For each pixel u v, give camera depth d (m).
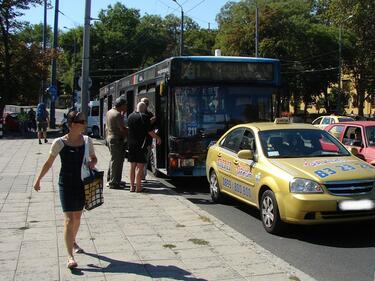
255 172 8.22
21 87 36.56
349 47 53.31
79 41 71.19
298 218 7.14
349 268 6.11
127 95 17.44
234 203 10.17
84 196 5.79
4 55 35.06
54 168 14.23
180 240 6.97
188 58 11.87
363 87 54.00
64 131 32.09
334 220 7.12
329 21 56.56
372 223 8.24
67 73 76.44
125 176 12.92
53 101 39.59
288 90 54.22
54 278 5.46
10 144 22.70
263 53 51.53
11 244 6.72
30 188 10.93
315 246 7.07
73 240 5.85
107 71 70.81
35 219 8.12
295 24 52.66
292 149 8.44
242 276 5.53
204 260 6.09
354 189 7.18
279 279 5.44
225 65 12.09
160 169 12.78
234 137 9.67
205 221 8.09
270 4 54.56
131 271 5.69
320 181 7.14
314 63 54.47
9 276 5.52
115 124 11.07
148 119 10.70
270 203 7.71
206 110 11.95
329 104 57.66
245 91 12.19
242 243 6.82
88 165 5.84
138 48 72.31
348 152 8.62
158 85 12.90
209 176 10.53
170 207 9.16
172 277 5.50
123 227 7.69
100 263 5.97
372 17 50.34
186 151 11.73
